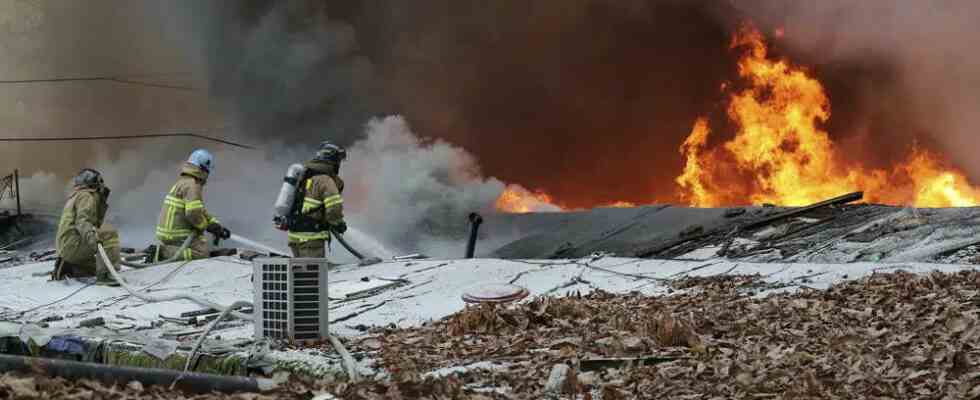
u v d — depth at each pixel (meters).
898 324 6.56
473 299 8.05
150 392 5.29
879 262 9.34
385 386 5.36
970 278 7.88
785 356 5.87
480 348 6.63
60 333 7.41
